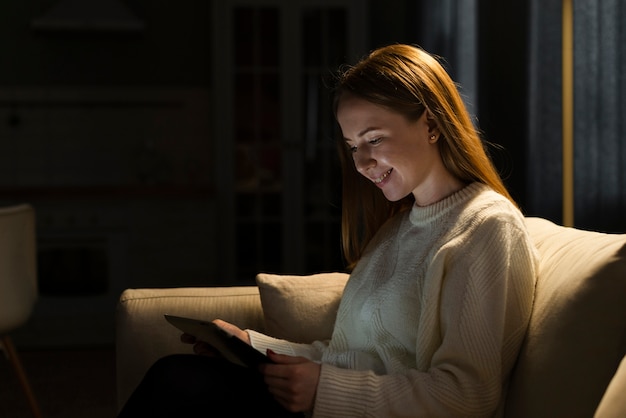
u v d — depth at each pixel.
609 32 2.96
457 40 3.91
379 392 1.35
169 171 5.84
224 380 1.47
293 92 5.71
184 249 5.25
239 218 5.72
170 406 1.43
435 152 1.54
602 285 1.31
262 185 5.73
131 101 5.89
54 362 4.62
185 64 5.93
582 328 1.30
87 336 5.16
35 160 5.85
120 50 5.88
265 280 1.98
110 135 5.89
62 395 3.88
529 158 3.43
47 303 5.13
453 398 1.33
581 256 1.41
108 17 5.53
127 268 5.20
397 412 1.34
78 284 5.16
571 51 3.36
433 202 1.56
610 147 2.98
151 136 5.91
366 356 1.57
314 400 1.36
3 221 2.86
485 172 1.54
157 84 5.91
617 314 1.27
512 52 3.63
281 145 5.73
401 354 1.53
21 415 3.54
